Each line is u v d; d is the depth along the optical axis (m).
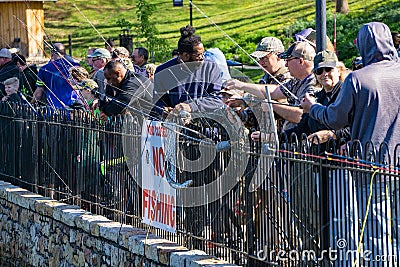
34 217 14.95
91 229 12.84
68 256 13.66
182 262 10.61
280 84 10.95
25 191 15.86
